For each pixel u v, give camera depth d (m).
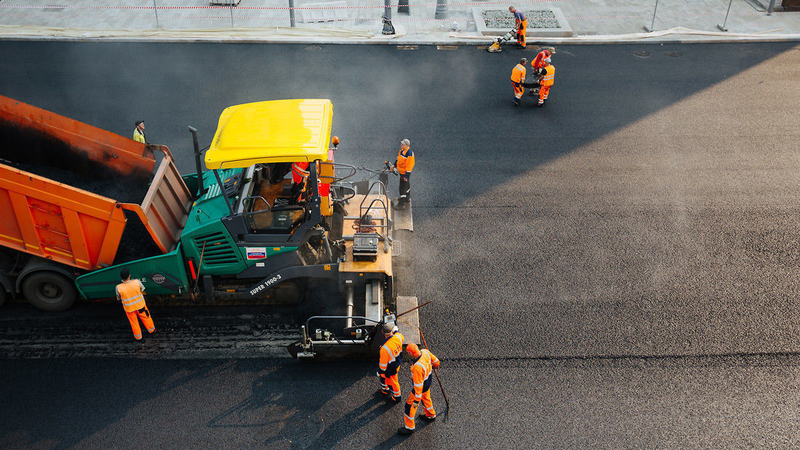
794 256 11.99
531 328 10.30
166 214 10.12
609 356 9.77
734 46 21.56
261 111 10.01
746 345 9.98
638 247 12.26
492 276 11.46
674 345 9.98
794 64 20.19
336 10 23.06
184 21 22.50
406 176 12.33
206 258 9.95
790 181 14.38
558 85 18.83
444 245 12.25
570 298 10.96
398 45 21.23
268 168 10.36
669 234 12.63
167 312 10.56
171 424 8.59
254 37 21.16
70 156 11.03
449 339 10.05
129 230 10.64
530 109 17.53
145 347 9.84
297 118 9.80
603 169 14.84
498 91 18.44
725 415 8.80
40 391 9.02
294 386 9.22
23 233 9.46
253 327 10.27
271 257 9.95
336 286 11.02
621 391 9.17
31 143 11.01
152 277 9.88
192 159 14.69
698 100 18.00
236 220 9.56
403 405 8.95
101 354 9.70
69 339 9.95
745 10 24.53
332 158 10.58
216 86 18.16
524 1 25.42
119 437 8.39
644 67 20.02
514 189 14.06
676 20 23.64
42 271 9.93
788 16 23.95
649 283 11.31
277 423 8.64
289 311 10.62
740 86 18.81
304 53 20.39
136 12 23.22
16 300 10.75
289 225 9.77
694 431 8.57
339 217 10.91
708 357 9.76
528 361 9.67
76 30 21.33
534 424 8.66
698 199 13.76
